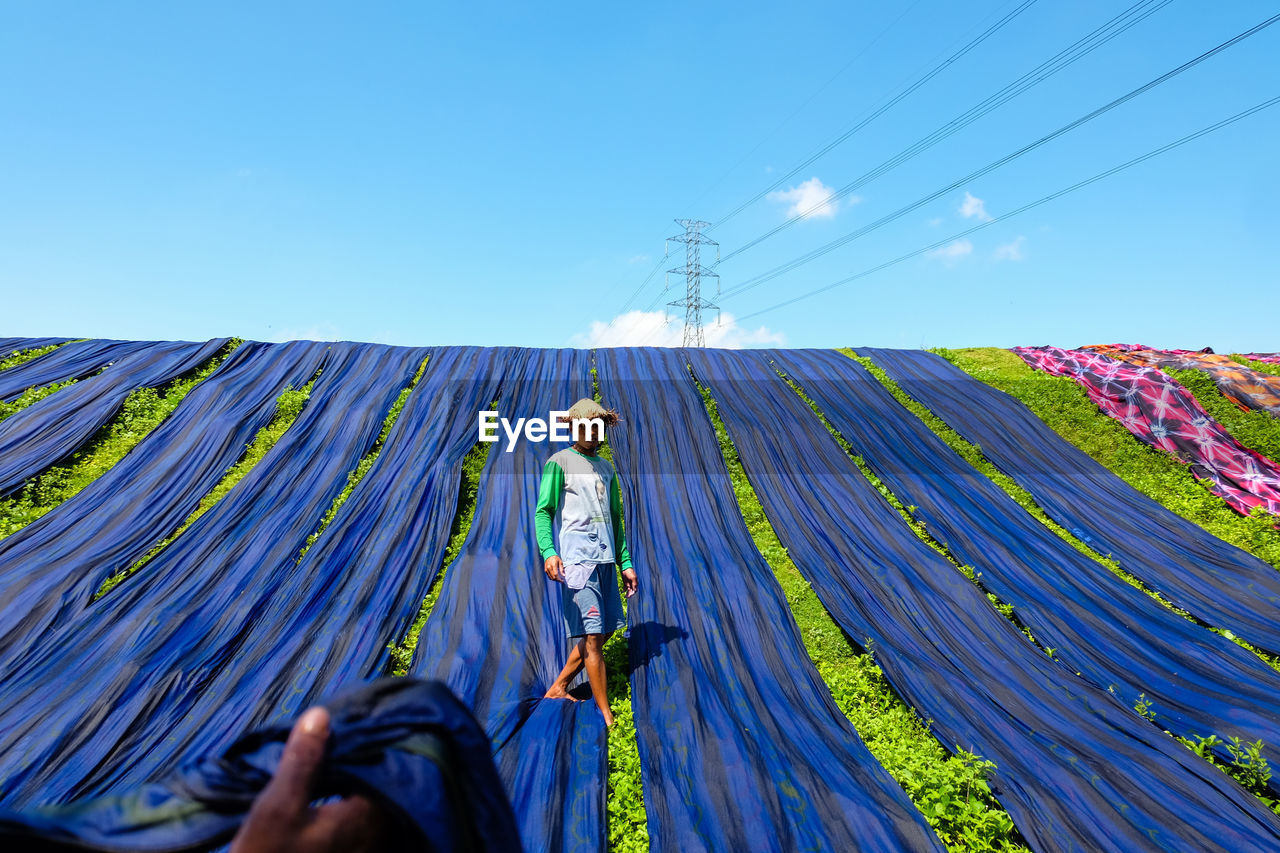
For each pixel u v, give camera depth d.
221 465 9.17
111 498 8.32
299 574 7.06
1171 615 6.96
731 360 13.70
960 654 6.24
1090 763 4.74
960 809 4.27
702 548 7.96
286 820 0.65
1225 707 5.49
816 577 7.43
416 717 0.89
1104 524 8.88
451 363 12.61
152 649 5.92
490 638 6.26
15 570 6.91
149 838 0.67
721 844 3.96
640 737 4.94
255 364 12.02
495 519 8.23
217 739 5.07
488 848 0.89
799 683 5.79
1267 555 8.21
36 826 0.62
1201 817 4.24
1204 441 10.55
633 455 10.02
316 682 5.68
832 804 4.26
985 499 9.28
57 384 10.99
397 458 9.45
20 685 5.48
